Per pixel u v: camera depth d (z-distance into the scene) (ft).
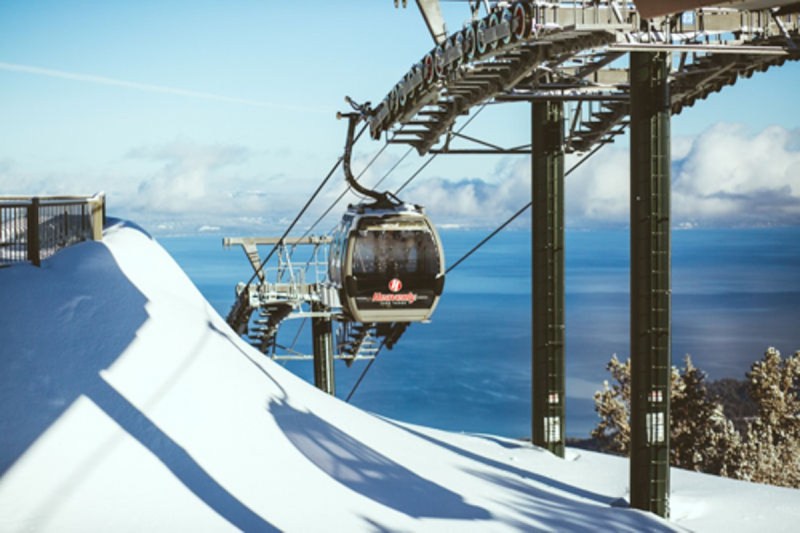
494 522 48.01
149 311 56.44
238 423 50.19
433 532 44.55
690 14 53.26
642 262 55.77
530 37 48.96
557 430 74.23
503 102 70.03
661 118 55.31
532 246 75.25
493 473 61.98
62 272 56.13
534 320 75.10
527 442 77.41
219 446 47.32
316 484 47.06
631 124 56.24
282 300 102.89
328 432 56.49
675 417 121.19
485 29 53.67
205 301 68.03
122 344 51.65
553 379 74.23
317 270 104.32
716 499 59.82
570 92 71.77
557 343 74.33
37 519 37.91
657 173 55.42
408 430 72.28
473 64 58.65
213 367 54.24
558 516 52.06
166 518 39.68
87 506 39.55
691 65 64.95
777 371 127.65
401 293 66.33
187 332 56.75
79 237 63.10
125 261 62.69
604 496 60.34
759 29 54.08
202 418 48.91
